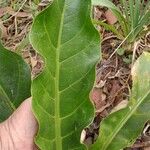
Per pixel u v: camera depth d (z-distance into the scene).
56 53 0.38
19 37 0.82
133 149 0.65
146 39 0.77
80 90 0.39
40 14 0.36
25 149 0.45
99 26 0.78
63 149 0.42
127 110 0.45
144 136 0.66
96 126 0.68
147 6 0.71
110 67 0.74
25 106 0.44
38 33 0.36
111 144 0.45
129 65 0.74
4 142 0.45
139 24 0.70
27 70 0.47
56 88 0.39
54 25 0.37
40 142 0.41
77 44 0.38
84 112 0.40
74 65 0.39
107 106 0.70
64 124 0.41
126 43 0.75
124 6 0.72
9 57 0.47
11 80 0.48
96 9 0.80
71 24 0.37
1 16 0.84
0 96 0.48
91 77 0.39
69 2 0.36
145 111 0.45
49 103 0.40
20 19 0.84
